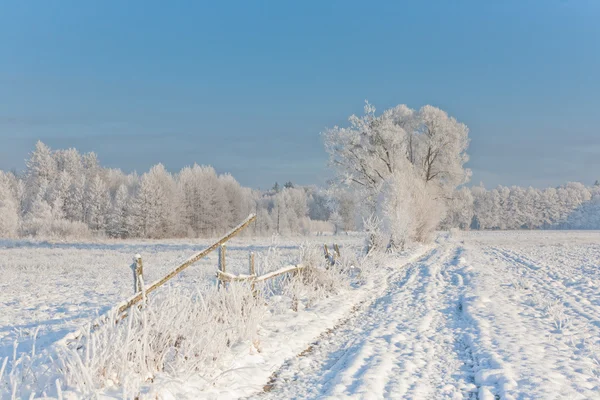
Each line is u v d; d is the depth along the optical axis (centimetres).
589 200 13838
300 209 10738
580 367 579
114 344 513
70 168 8925
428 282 1492
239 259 2573
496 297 1145
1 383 442
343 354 691
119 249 3700
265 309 881
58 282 1680
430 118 4328
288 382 568
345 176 4075
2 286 1574
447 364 624
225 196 7925
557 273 1680
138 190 6931
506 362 600
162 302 640
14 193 7406
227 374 561
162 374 535
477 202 13188
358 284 1425
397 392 507
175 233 7069
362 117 4081
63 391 459
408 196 3450
